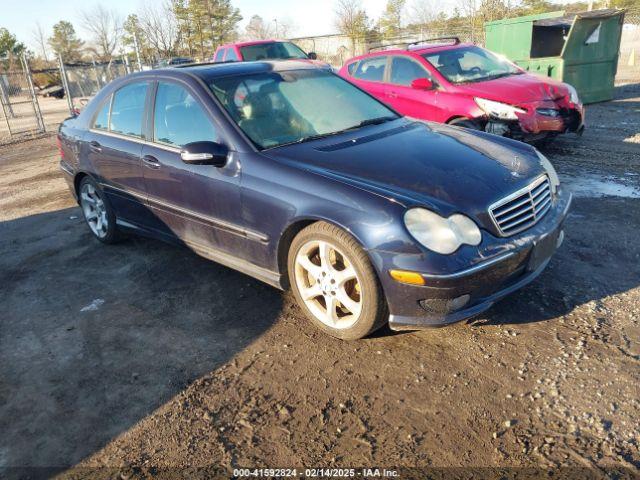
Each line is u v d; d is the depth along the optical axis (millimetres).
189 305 3943
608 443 2363
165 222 4363
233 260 3865
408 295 2850
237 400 2875
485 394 2725
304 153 3484
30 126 17359
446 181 3084
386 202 2891
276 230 3359
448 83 6969
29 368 3354
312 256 3348
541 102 6457
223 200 3666
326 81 4449
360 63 8258
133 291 4262
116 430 2742
